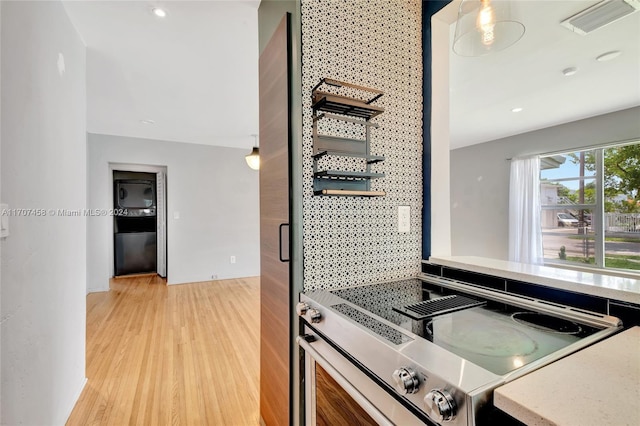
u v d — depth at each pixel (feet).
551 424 1.51
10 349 3.72
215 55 7.71
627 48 7.60
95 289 14.70
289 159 4.40
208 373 7.34
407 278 5.09
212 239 17.46
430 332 2.79
